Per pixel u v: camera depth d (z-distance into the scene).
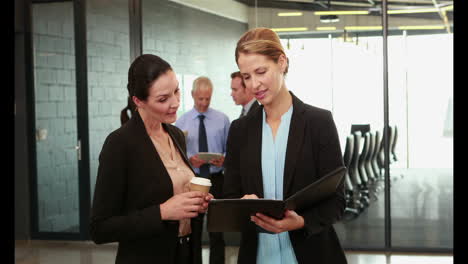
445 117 6.38
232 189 2.28
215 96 6.84
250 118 2.26
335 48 6.55
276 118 2.21
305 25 6.60
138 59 2.12
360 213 6.62
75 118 7.25
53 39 7.29
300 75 6.62
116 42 7.09
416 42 6.41
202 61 6.86
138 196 2.12
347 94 6.55
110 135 2.13
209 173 5.42
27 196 7.51
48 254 6.68
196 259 2.23
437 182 6.44
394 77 6.47
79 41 7.19
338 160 2.16
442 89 6.38
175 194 2.19
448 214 6.42
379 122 6.51
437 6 6.34
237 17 6.74
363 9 6.48
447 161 6.40
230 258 6.25
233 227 2.07
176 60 6.92
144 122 2.19
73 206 7.30
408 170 6.49
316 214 2.09
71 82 7.24
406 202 6.51
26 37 7.36
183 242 2.20
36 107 7.37
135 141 2.13
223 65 6.81
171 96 2.10
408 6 6.40
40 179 7.38
